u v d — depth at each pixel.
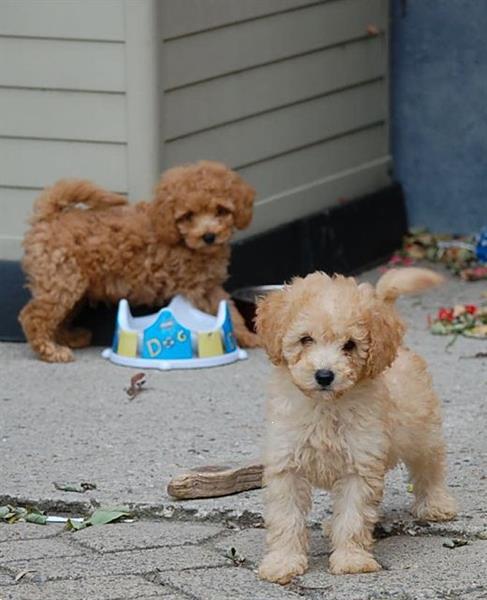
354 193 11.98
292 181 11.12
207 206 8.99
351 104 11.89
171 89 9.54
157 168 9.43
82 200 9.14
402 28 12.39
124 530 6.23
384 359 5.39
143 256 9.19
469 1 12.14
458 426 7.65
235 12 10.16
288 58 10.91
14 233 9.77
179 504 6.44
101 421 7.86
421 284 5.62
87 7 9.29
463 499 6.46
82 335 9.55
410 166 12.57
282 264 10.77
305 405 5.48
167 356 8.98
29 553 5.96
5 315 9.70
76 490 6.66
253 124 10.55
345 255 11.54
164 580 5.59
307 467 5.56
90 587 5.54
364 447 5.50
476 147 12.38
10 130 9.65
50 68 9.48
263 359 9.22
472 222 12.52
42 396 8.37
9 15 9.48
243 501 6.48
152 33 9.23
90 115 9.45
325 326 5.31
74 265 9.09
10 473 6.95
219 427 7.71
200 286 9.34
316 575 5.58
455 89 12.34
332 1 11.48
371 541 5.68
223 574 5.65
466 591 5.38
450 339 9.62
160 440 7.48
